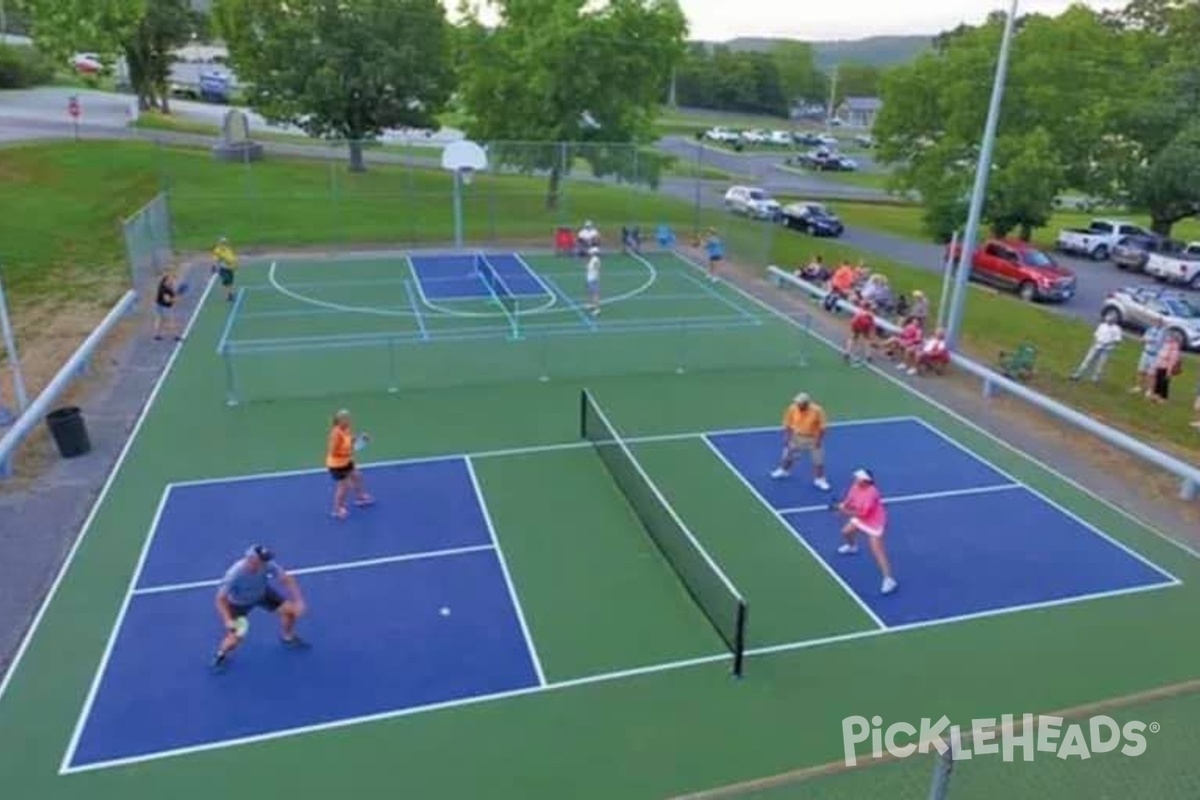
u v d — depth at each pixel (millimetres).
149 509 13617
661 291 27359
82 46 33406
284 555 12438
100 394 18000
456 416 17422
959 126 36062
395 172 41094
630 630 10992
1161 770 7543
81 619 10961
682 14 37406
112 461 15172
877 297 25234
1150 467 16328
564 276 28891
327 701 9641
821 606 11617
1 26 62406
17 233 29469
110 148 42531
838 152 80938
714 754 9031
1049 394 20078
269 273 28109
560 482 14828
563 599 11586
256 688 9820
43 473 14656
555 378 19625
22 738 9055
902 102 38281
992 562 12836
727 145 79750
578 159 34750
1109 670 10555
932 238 39500
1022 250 33250
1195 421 18828
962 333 25766
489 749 9031
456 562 12383
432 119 45438
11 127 45625
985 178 20438
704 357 21359
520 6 37562
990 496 14891
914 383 20250
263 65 43406
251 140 47875
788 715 9625
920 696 10000
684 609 11453
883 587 12008
